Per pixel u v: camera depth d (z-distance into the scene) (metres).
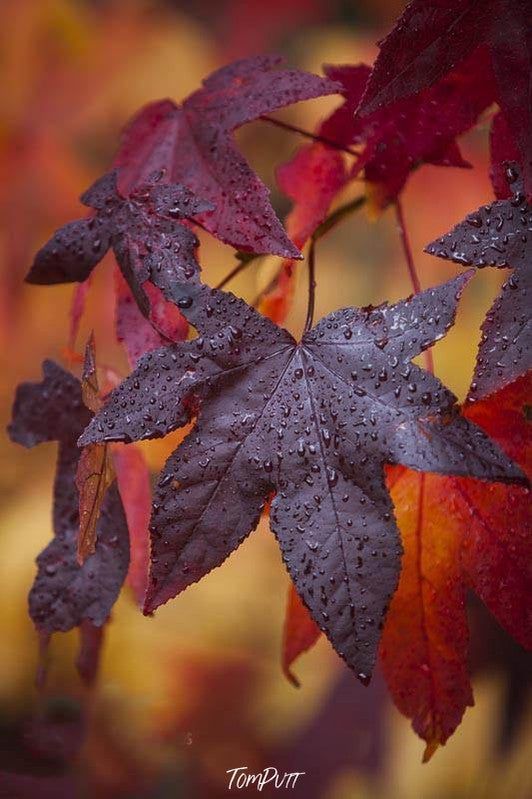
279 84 0.54
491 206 0.49
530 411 0.50
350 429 0.48
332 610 0.47
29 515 1.03
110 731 0.91
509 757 0.92
